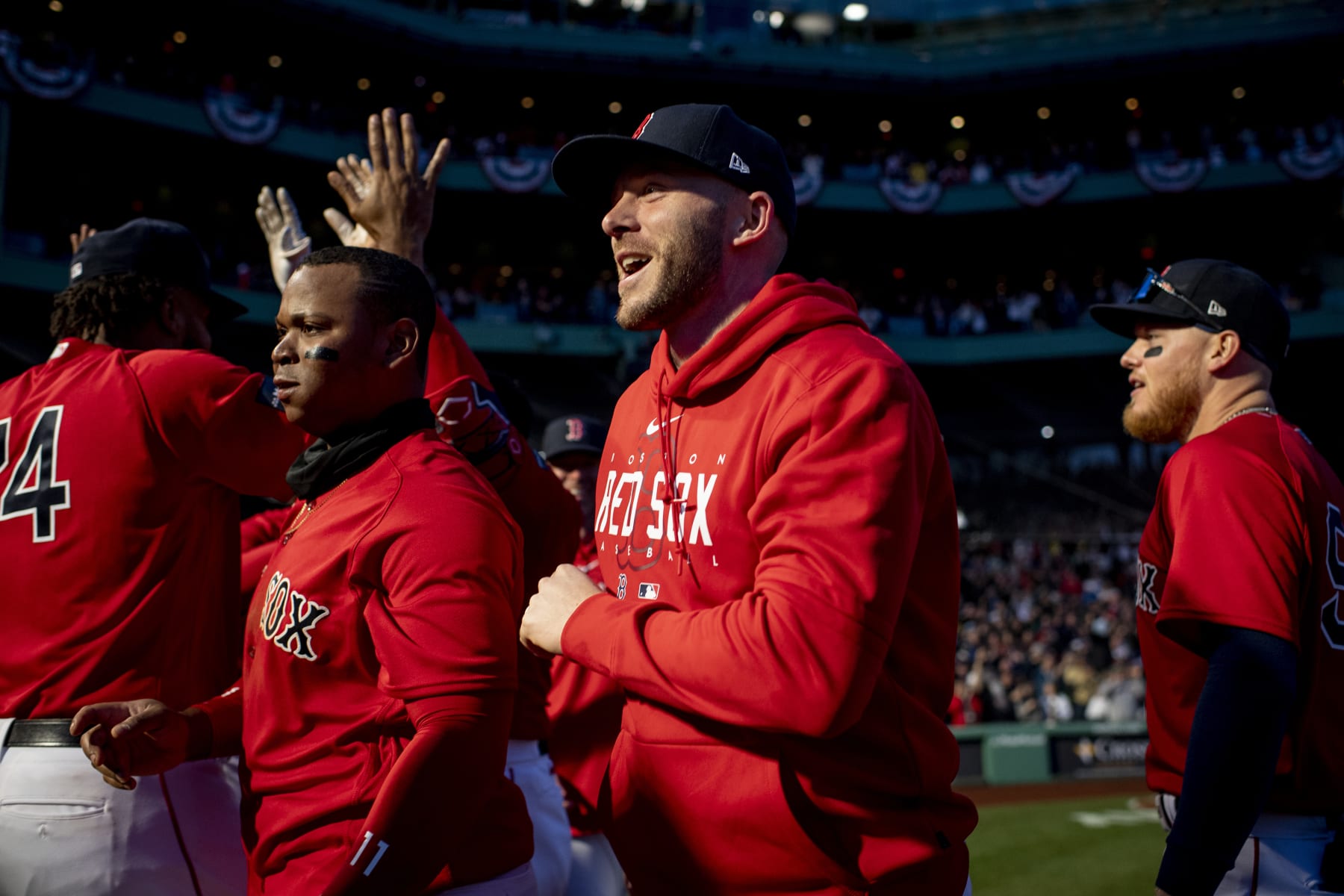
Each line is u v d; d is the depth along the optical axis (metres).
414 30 26.22
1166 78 28.17
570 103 29.34
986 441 31.19
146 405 2.12
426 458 1.79
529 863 1.92
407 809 1.49
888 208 27.47
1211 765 1.84
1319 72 27.86
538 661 2.72
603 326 26.12
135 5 23.52
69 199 23.55
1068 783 13.66
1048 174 27.20
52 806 1.97
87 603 2.06
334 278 1.81
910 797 1.62
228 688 2.29
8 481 2.15
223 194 25.77
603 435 4.26
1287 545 2.00
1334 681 2.10
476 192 26.22
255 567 2.84
